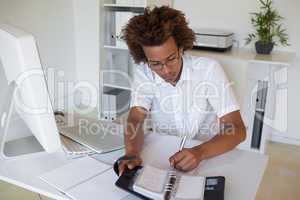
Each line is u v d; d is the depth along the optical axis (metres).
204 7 2.67
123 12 2.32
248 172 0.99
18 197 1.71
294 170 2.27
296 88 2.54
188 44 1.11
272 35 2.37
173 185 0.86
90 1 2.30
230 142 1.09
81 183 0.92
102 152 1.11
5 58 0.99
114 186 0.90
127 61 2.53
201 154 1.03
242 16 2.56
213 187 0.87
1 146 1.09
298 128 2.64
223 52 2.36
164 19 1.01
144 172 0.91
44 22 2.07
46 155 1.09
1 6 1.73
